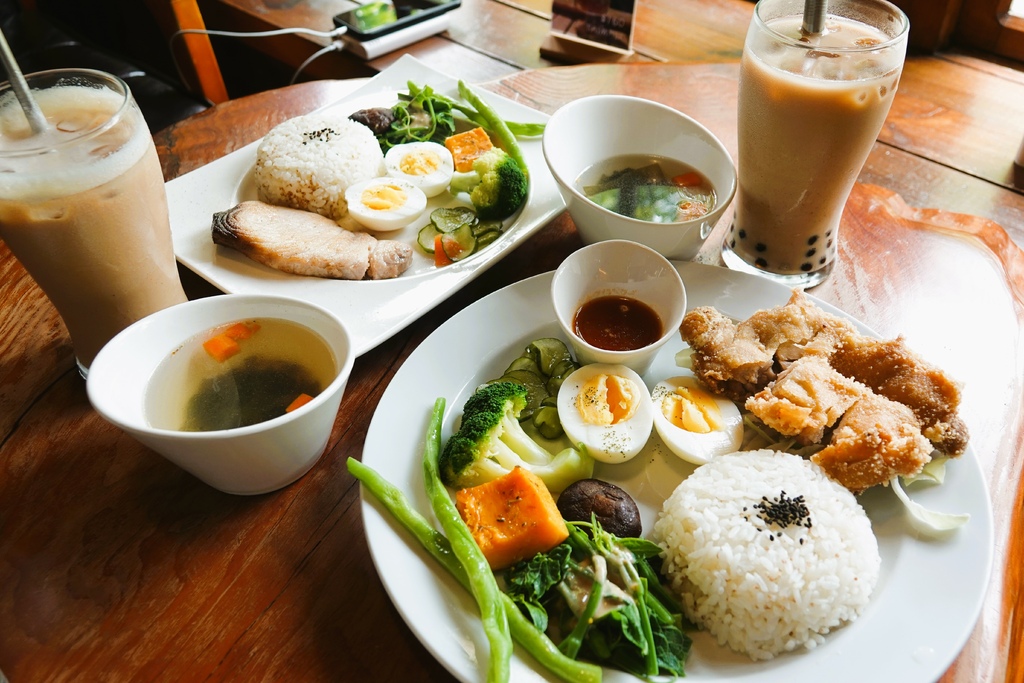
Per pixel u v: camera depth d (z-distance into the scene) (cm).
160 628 30
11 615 30
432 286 43
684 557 31
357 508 34
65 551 33
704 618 30
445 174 53
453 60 75
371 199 50
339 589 32
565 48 75
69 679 29
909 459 32
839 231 48
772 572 29
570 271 40
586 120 49
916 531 32
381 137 56
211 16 94
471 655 28
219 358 35
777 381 36
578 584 30
